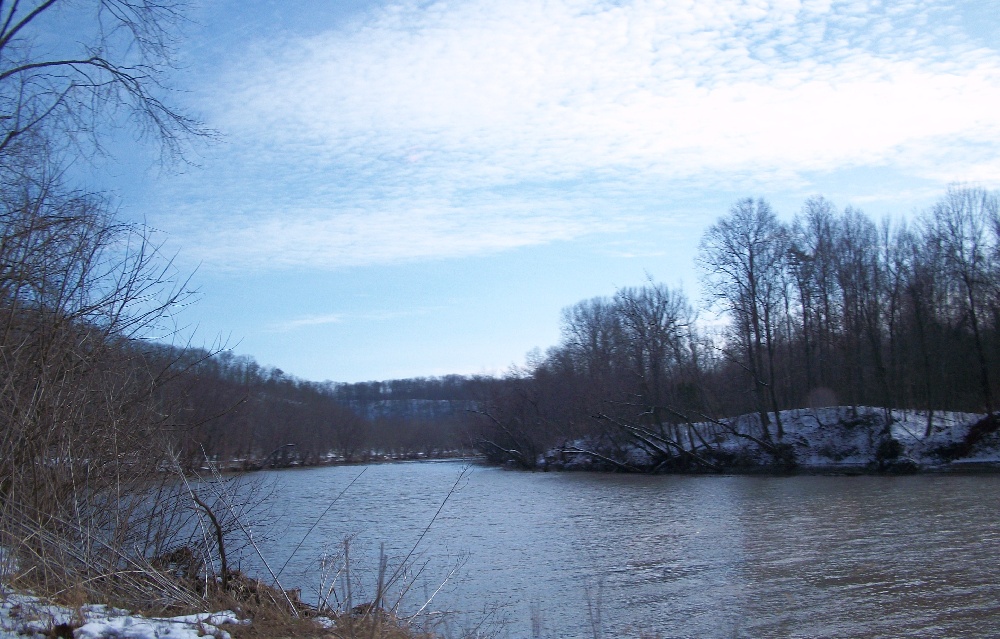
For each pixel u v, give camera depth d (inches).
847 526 955.3
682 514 1123.3
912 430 1909.4
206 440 483.2
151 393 410.3
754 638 526.0
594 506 1250.6
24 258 384.5
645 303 2287.2
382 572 359.6
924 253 2069.4
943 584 653.3
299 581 566.9
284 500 1069.8
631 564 761.0
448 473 2057.1
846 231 2203.5
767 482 1594.5
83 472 369.7
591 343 2768.2
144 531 390.9
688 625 551.8
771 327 2150.6
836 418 2007.9
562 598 623.5
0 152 432.5
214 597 330.0
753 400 2231.8
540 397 2459.4
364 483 1654.8
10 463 334.0
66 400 366.9
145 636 237.6
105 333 398.6
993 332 1972.2
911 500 1176.8
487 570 727.7
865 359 2165.4
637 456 2110.0
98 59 466.6
